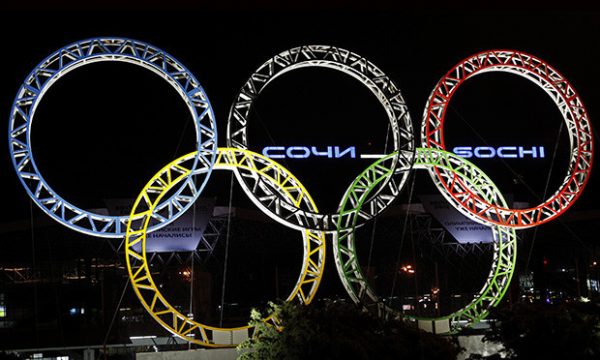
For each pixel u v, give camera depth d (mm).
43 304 60625
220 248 67625
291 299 39750
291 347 29781
